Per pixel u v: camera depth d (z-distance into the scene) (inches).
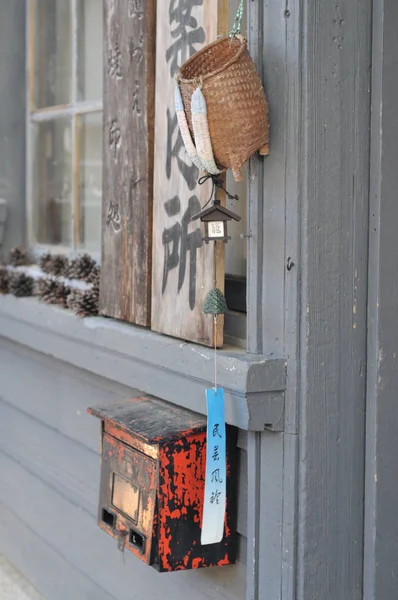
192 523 75.6
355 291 69.2
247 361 67.7
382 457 70.4
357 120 68.1
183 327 78.1
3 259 127.8
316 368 67.9
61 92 121.6
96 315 97.4
